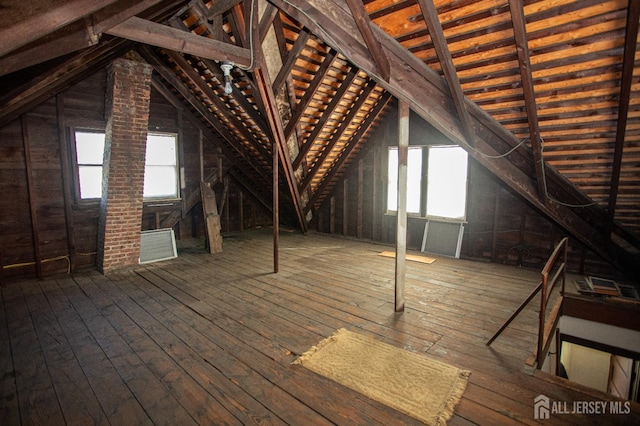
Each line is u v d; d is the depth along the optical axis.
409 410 2.02
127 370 2.47
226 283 4.34
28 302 3.72
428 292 4.03
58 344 2.84
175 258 5.52
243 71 4.20
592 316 3.75
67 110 4.58
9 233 4.26
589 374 5.60
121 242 4.86
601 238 3.80
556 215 3.65
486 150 3.29
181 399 2.15
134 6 1.76
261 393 2.21
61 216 4.67
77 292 4.02
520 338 2.92
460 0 2.33
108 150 4.58
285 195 6.97
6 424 1.94
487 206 5.32
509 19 2.32
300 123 5.04
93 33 1.66
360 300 3.78
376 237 6.82
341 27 2.91
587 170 3.25
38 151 4.41
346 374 2.39
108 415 2.01
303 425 1.92
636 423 1.92
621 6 2.01
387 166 6.52
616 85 2.46
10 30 1.05
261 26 3.50
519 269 4.95
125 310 3.52
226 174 7.18
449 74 2.60
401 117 3.22
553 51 2.43
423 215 6.09
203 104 5.66
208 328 3.12
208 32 4.09
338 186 7.28
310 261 5.39
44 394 2.20
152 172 6.05
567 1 2.10
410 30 2.74
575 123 2.87
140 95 4.67
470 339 2.90
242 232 7.66
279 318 3.33
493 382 2.31
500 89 2.86
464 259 5.50
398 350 2.71
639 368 4.57
